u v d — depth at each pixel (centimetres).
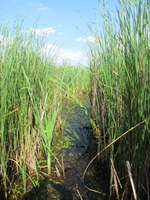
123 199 180
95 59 288
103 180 222
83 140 329
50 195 200
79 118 442
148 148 156
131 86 164
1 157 194
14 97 209
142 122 148
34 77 232
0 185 200
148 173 165
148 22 144
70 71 584
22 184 214
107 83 214
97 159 254
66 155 278
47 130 231
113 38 188
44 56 274
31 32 231
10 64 198
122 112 189
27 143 227
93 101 354
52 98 317
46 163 255
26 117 224
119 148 195
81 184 216
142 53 151
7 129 216
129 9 153
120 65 184
